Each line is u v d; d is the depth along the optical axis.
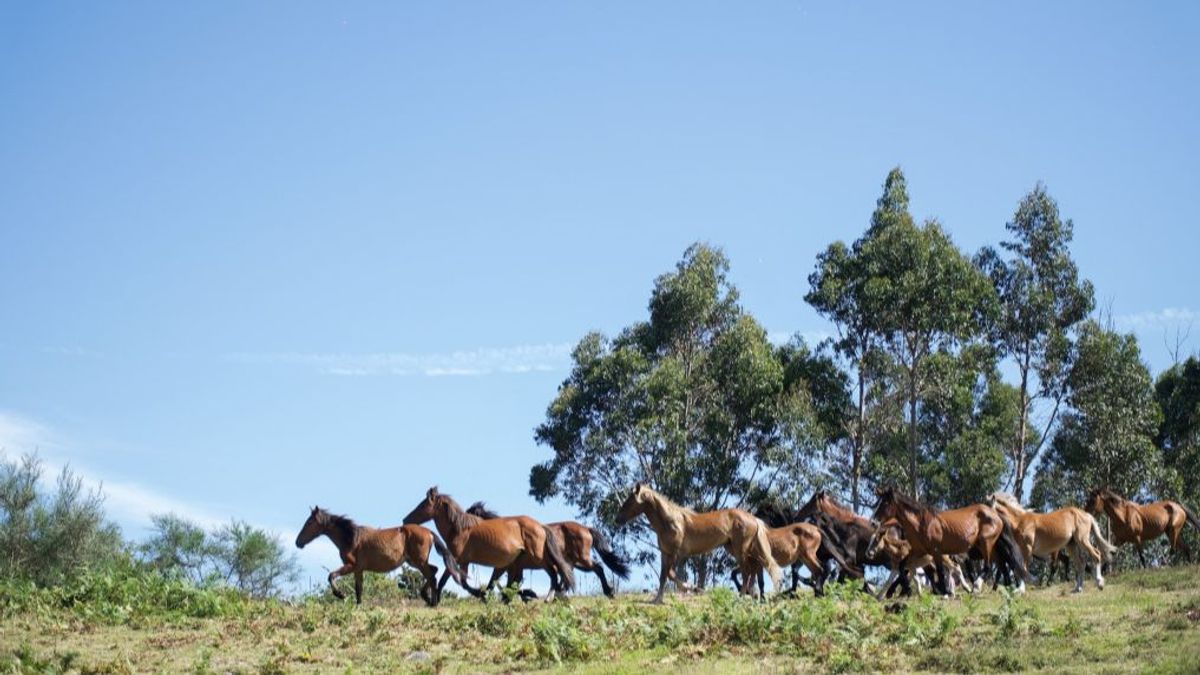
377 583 32.28
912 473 47.06
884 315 47.72
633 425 47.66
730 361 48.91
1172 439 55.66
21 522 37.44
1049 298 48.47
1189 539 50.56
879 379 49.75
